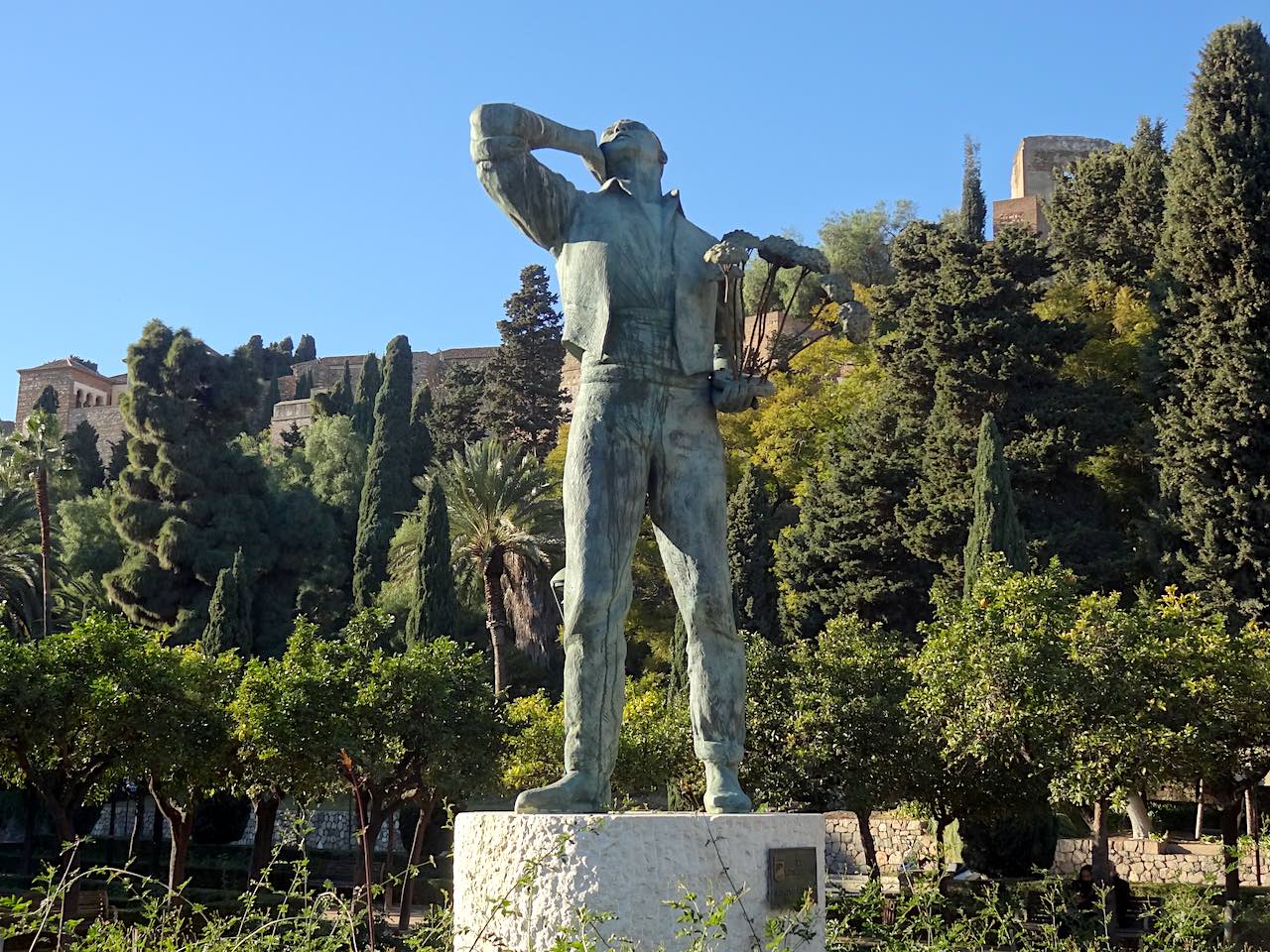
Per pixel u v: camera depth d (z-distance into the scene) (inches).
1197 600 820.6
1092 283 1649.9
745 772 860.0
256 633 1978.3
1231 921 481.1
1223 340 1283.2
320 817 1412.4
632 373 224.1
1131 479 1427.2
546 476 1435.8
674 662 1135.0
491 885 200.4
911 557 1428.4
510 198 229.1
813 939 199.6
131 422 2043.6
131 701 794.8
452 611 1448.1
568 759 217.5
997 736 747.4
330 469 2440.9
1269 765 754.2
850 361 1788.9
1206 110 1341.0
